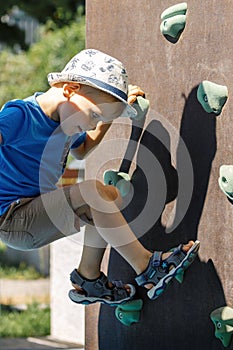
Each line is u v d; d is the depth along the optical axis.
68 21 17.20
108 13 5.68
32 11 17.34
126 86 4.79
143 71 5.32
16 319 10.98
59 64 15.85
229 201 4.57
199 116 4.82
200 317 4.76
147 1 5.29
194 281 4.82
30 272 16.55
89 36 5.88
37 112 4.78
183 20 4.97
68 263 9.79
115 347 5.50
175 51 5.03
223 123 4.62
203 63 4.80
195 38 4.87
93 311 5.76
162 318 5.07
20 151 4.84
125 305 5.26
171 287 5.01
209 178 4.72
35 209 4.82
